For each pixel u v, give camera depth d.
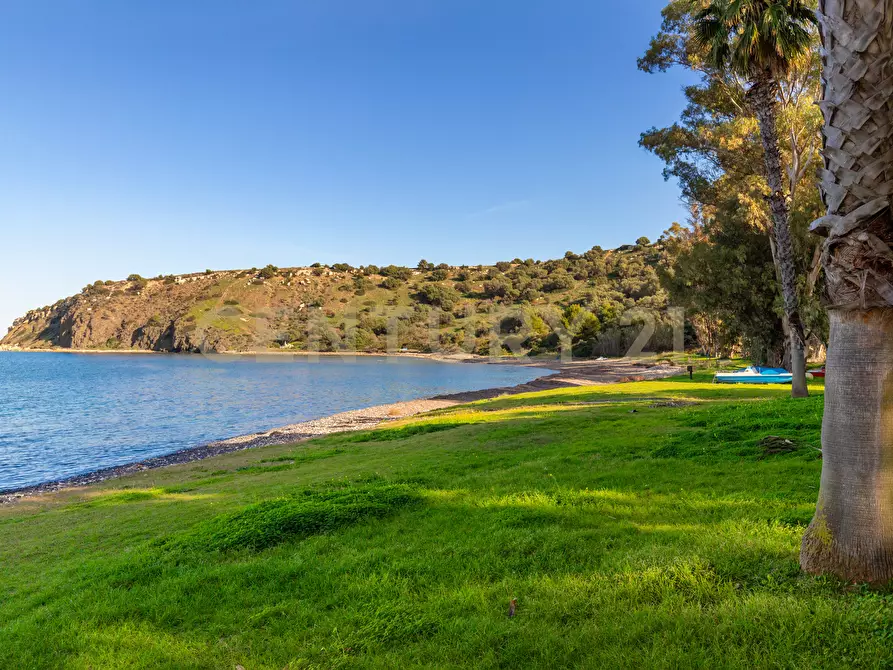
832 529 3.91
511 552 5.38
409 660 3.58
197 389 56.75
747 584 4.14
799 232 28.78
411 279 177.00
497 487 8.34
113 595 5.32
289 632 4.16
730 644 3.33
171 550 6.66
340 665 3.60
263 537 6.62
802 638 3.26
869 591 3.65
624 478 8.18
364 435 20.86
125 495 13.44
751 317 37.81
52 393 52.44
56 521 11.08
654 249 143.62
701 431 11.35
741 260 35.78
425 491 8.44
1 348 166.50
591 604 4.06
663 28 26.20
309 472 13.16
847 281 3.71
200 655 3.94
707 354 63.84
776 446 9.02
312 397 48.72
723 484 7.29
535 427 16.03
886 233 3.56
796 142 25.69
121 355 143.25
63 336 162.75
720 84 26.02
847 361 3.82
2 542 9.49
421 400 39.53
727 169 29.17
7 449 25.16
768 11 15.98
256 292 162.25
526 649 3.54
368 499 7.85
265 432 27.92
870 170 3.54
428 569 5.10
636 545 5.24
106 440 27.39
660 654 3.28
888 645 3.10
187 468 18.42
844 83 3.67
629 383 37.25
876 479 3.73
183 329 142.38
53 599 5.61
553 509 6.66
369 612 4.31
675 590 4.12
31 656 4.17
